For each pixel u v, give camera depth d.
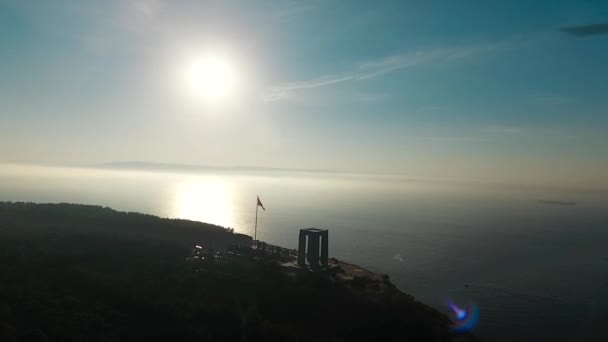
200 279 68.19
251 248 93.50
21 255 73.19
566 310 131.62
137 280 65.56
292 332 54.59
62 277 64.50
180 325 52.66
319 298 65.12
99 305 56.12
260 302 62.31
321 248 83.38
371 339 57.47
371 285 74.88
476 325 113.75
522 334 109.50
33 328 47.88
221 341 51.81
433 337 61.00
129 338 49.66
